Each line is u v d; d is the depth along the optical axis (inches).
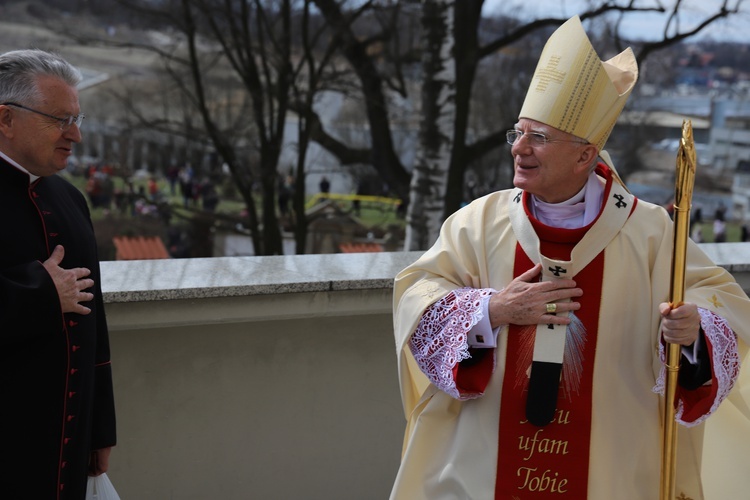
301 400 128.6
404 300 92.8
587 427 87.0
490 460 88.7
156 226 682.8
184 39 547.5
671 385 83.3
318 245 650.8
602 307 87.2
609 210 88.0
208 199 644.1
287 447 129.3
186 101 581.0
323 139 529.3
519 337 88.4
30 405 84.6
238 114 583.8
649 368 88.5
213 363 123.9
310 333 127.2
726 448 101.8
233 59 519.8
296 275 122.6
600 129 85.4
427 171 441.1
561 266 87.0
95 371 94.9
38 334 82.6
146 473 123.8
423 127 438.9
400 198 534.6
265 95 537.6
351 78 522.0
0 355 83.7
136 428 122.3
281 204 636.7
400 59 507.8
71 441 87.9
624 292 87.6
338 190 801.6
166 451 124.0
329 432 130.8
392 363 132.0
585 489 87.1
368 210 648.4
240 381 125.4
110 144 678.5
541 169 86.4
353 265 129.2
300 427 129.3
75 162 680.4
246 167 555.5
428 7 424.2
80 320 88.2
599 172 92.7
